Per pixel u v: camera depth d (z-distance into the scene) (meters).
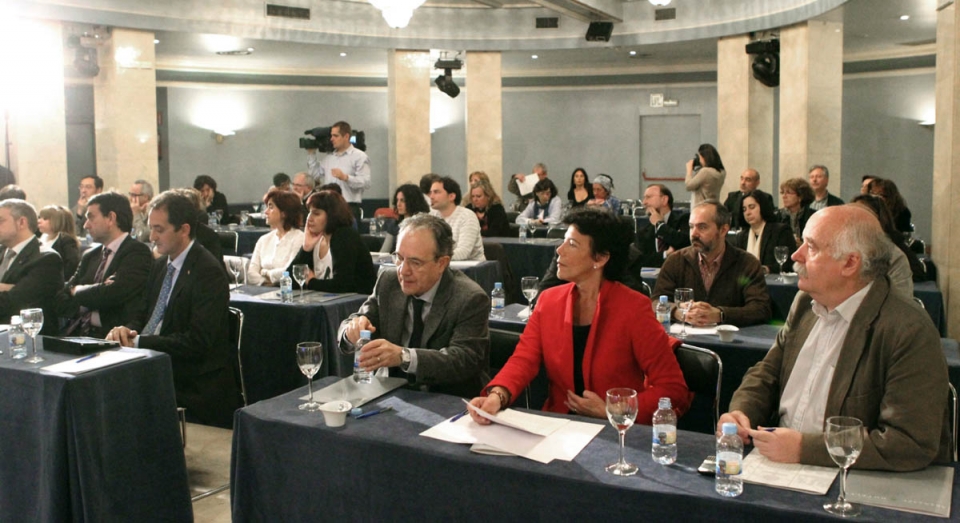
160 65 13.92
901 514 1.68
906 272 3.51
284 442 2.32
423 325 2.87
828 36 9.45
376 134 15.70
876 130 13.20
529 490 1.95
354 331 2.81
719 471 1.80
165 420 3.01
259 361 4.54
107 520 2.78
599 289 2.70
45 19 8.90
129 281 4.14
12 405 2.82
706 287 4.04
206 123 14.54
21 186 8.91
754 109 10.49
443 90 11.77
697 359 2.73
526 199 11.36
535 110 15.81
